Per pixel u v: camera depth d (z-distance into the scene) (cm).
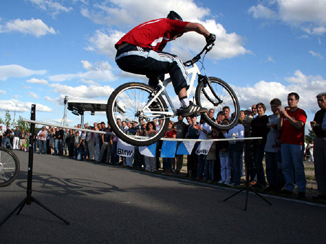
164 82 376
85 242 281
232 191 583
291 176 566
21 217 362
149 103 350
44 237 294
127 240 288
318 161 522
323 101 529
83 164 1105
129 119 347
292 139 553
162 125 363
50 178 699
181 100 357
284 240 300
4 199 454
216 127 390
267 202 461
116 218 361
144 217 367
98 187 583
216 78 399
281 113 576
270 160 614
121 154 788
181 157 915
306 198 525
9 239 287
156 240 289
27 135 2416
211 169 731
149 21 344
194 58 382
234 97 409
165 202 453
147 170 942
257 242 292
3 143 1944
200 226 337
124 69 346
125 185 612
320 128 517
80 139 1389
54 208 406
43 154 1753
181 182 689
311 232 327
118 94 338
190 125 820
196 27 347
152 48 340
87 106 880
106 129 1180
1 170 515
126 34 340
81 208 408
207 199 487
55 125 349
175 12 370
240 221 362
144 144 348
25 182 631
